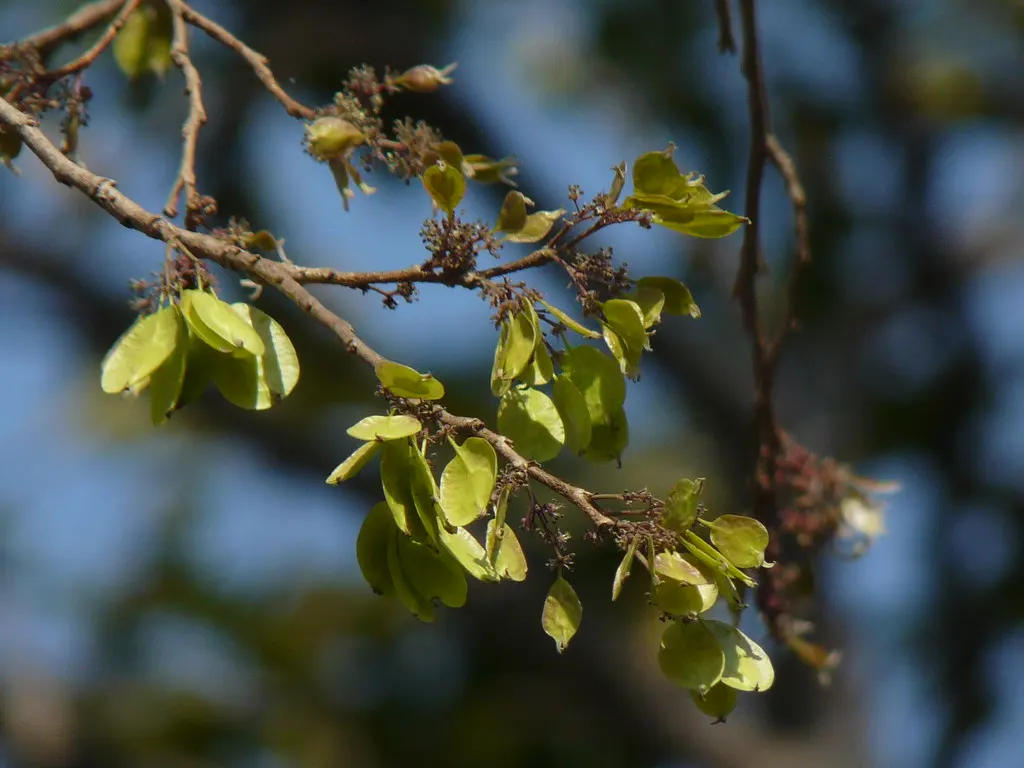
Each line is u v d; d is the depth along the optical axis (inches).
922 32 425.1
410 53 375.2
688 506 119.5
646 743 406.0
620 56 391.5
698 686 121.2
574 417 131.6
